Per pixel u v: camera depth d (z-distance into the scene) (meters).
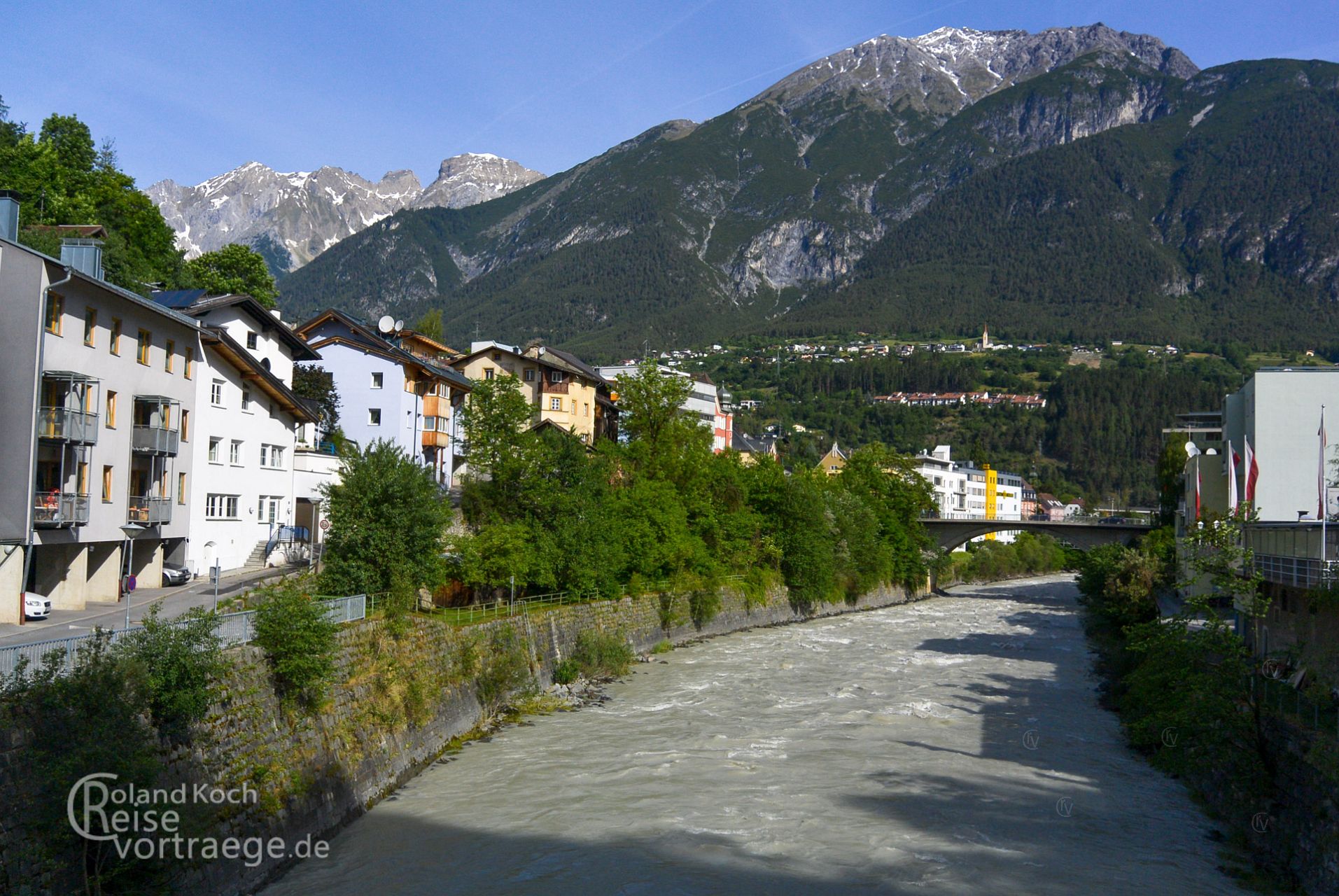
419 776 32.78
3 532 32.78
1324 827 25.17
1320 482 37.72
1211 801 32.16
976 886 24.98
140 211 78.31
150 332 42.12
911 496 112.56
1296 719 28.77
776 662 58.25
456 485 81.12
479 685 40.34
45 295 34.06
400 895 23.33
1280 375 57.06
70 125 79.81
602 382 102.94
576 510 56.06
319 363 71.44
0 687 17.38
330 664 27.81
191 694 21.59
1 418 33.16
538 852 26.38
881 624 80.50
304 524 60.00
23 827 16.97
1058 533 121.38
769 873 25.42
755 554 78.62
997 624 82.62
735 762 35.66
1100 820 30.39
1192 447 73.69
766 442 194.88
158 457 42.91
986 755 37.72
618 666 52.03
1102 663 60.31
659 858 26.19
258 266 87.75
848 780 33.75
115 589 39.25
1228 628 32.56
